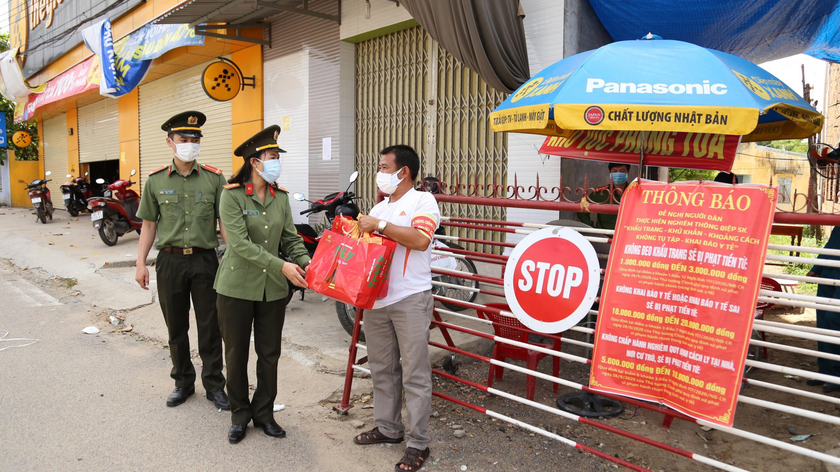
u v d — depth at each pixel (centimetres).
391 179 291
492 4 515
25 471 282
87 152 1705
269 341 321
